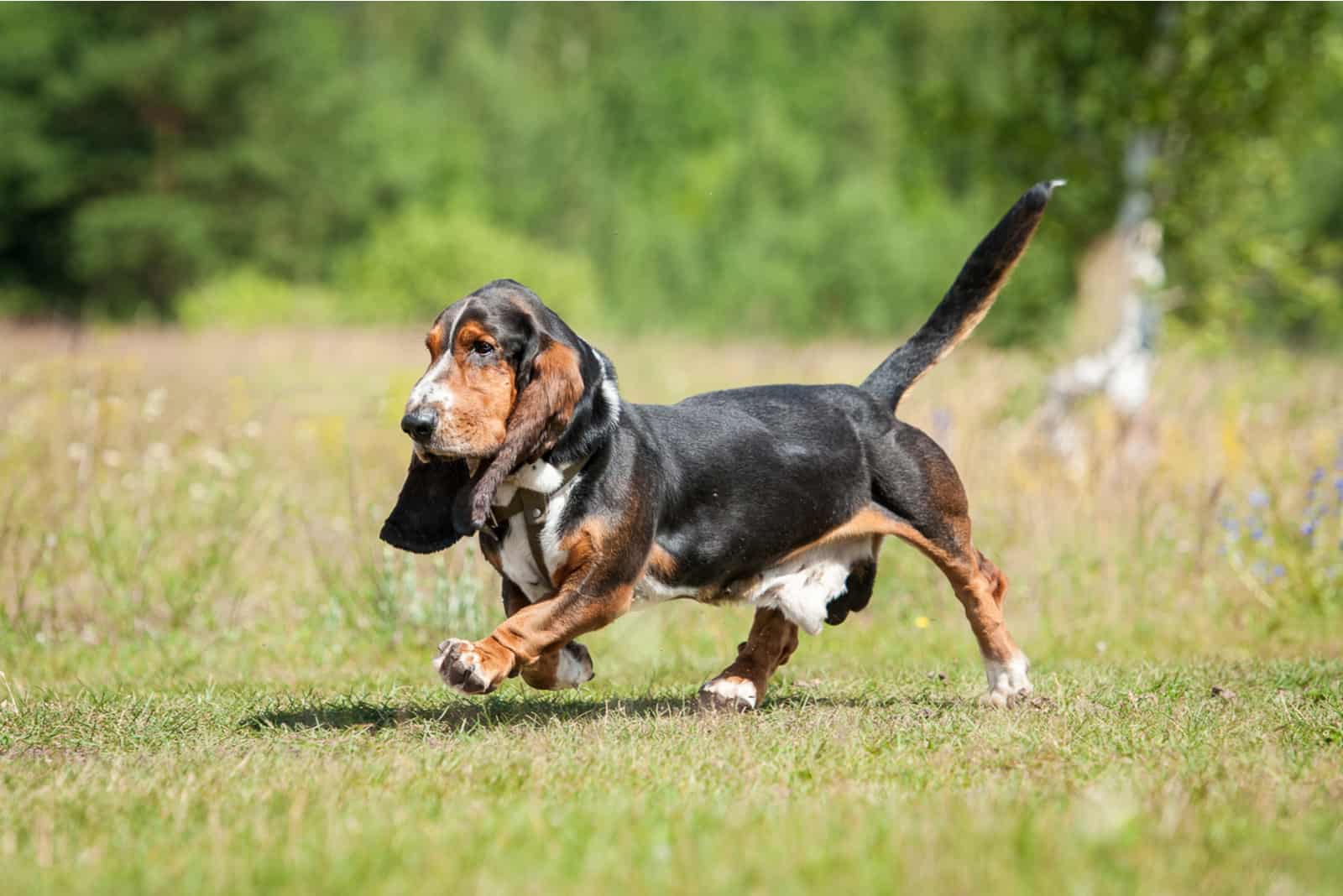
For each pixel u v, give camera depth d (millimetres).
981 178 23609
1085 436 15195
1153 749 6645
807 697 8688
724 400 8078
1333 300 22484
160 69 56000
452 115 75750
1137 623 11742
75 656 10297
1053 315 22219
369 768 6195
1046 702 8258
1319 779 5918
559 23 90750
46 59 55938
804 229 60938
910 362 8648
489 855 4738
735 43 89625
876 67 84312
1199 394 15875
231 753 6719
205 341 29734
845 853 4688
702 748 6660
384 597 11039
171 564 11914
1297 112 22172
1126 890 4371
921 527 8312
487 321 6754
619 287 61750
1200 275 22594
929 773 6145
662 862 4645
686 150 80375
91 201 56594
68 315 56125
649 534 7355
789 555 8031
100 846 4969
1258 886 4426
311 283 61031
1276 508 12219
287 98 60406
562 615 7082
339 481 13477
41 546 11016
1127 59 22047
